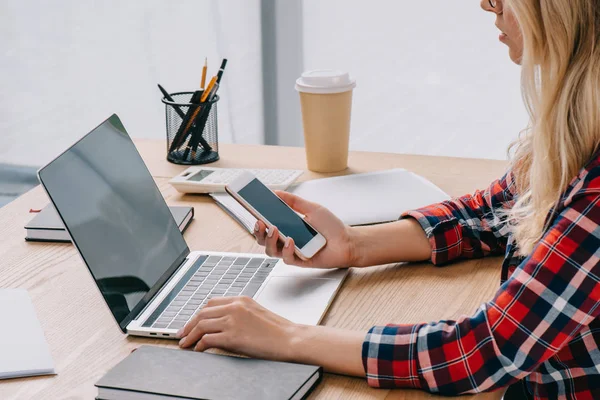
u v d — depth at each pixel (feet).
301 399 2.58
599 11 2.57
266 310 2.99
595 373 2.78
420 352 2.70
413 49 9.14
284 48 9.60
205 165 5.13
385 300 3.34
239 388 2.52
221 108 9.95
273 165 5.12
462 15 8.84
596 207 2.56
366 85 9.43
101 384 2.55
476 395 2.68
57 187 3.04
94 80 9.84
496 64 8.89
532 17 2.67
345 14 9.25
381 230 3.74
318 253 3.59
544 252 2.61
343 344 2.78
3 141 9.95
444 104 9.23
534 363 2.60
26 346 2.90
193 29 9.66
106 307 3.27
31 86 9.83
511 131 9.07
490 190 3.96
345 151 4.97
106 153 3.55
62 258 3.76
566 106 2.69
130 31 9.68
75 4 9.60
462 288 3.45
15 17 9.62
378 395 2.67
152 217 3.62
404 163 5.14
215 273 3.56
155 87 9.86
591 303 2.54
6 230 4.12
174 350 2.82
